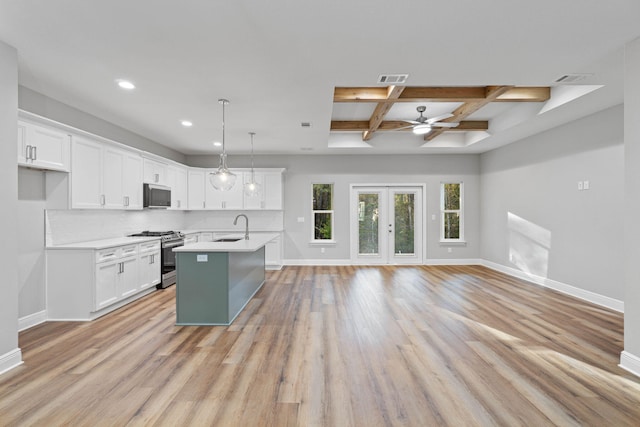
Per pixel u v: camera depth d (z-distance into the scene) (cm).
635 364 259
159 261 539
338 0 211
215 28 244
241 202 736
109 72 320
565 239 511
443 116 473
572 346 312
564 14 228
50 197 386
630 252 264
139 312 421
